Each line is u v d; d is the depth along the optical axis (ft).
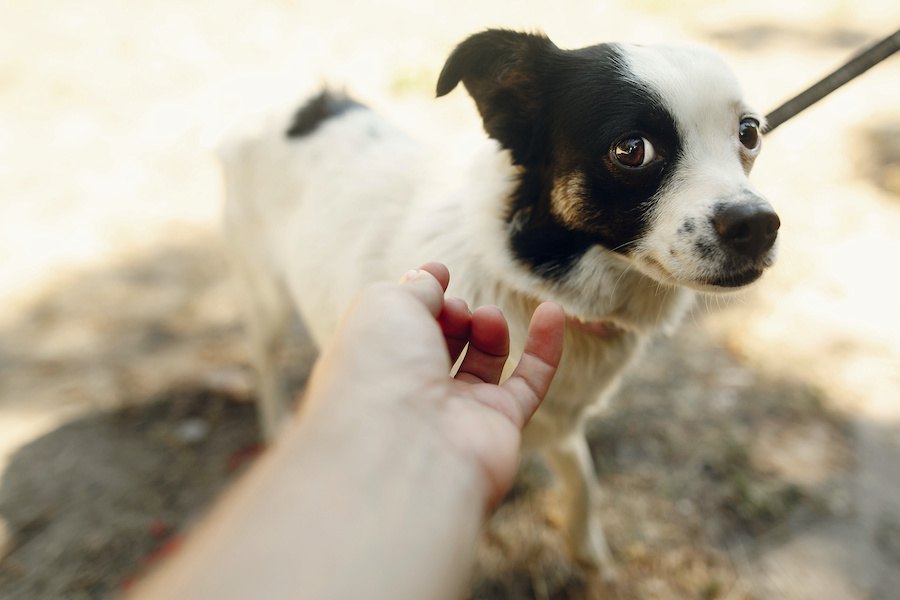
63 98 3.59
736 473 1.62
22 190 2.86
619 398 1.83
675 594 1.41
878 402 1.81
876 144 3.10
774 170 2.91
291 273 1.54
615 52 1.08
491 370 0.82
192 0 4.98
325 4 4.98
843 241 2.45
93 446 1.73
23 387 1.91
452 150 1.38
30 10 4.65
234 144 1.68
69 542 1.51
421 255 1.23
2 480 1.64
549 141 1.10
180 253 2.52
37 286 2.33
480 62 1.15
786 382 1.88
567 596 1.42
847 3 4.96
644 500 1.58
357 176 1.43
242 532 0.45
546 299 1.14
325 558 0.44
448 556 0.50
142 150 3.16
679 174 1.02
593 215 1.07
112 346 2.07
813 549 1.48
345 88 1.74
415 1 5.04
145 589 0.44
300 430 0.55
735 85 1.05
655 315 1.19
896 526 1.52
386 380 0.60
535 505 1.58
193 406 1.85
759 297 2.20
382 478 0.52
